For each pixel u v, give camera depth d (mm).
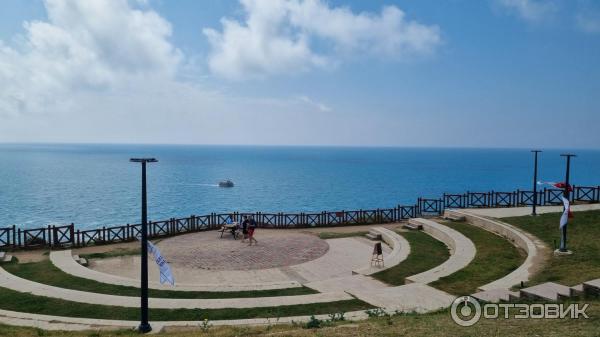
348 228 36000
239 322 14547
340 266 24312
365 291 18219
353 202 74062
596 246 21578
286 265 24469
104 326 14461
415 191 90688
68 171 139375
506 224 28469
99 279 20969
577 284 15617
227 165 191875
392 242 29047
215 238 31938
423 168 177125
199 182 108438
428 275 20078
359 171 156375
